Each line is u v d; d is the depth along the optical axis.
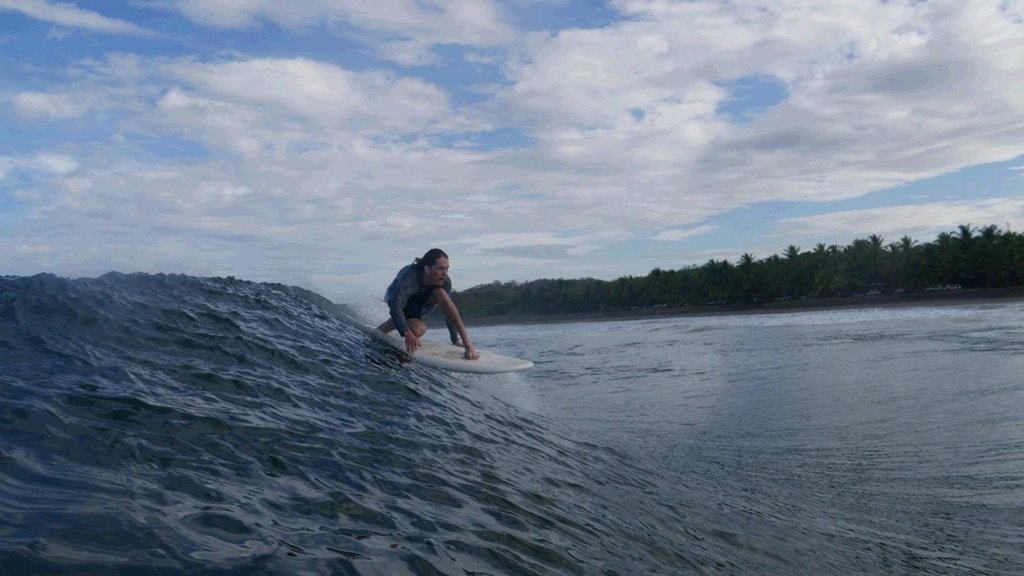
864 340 18.77
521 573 2.15
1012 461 5.52
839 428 7.22
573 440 5.32
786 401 9.19
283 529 2.04
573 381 13.01
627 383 12.30
